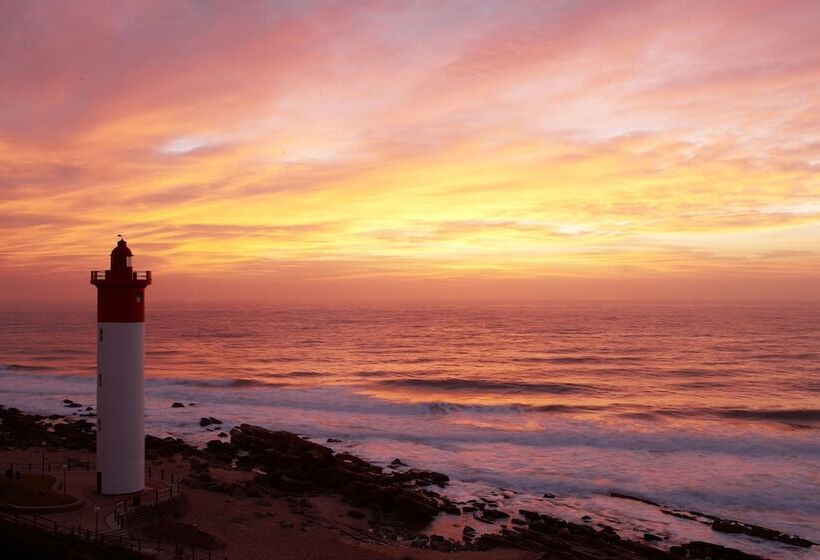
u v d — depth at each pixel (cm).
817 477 3788
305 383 7369
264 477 3666
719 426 5091
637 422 5247
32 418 5300
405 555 2659
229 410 5728
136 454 2659
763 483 3684
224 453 4288
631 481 3741
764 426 5131
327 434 4872
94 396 6519
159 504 2614
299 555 2547
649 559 2692
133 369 2625
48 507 2417
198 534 2495
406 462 4147
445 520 3188
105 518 2392
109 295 2583
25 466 3406
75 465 3391
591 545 2839
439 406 5831
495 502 3441
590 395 6669
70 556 1873
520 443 4597
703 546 2816
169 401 6153
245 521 2905
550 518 3161
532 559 2689
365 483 3497
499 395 6688
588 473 3897
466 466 4053
